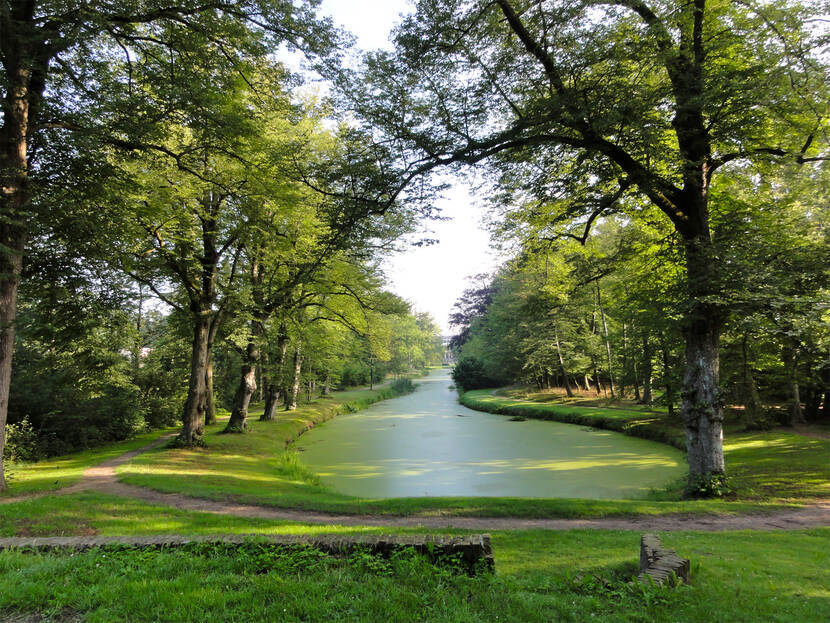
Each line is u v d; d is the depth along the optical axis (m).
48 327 14.23
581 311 35.84
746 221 12.49
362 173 10.77
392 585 3.96
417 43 9.84
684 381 12.22
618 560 5.83
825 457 13.71
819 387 19.55
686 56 9.66
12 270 9.84
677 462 16.50
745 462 14.22
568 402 34.59
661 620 3.70
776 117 10.44
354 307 25.61
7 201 9.47
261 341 21.56
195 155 12.90
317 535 5.06
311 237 19.11
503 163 11.20
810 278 11.01
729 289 10.62
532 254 16.45
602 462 17.19
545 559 5.98
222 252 18.78
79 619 3.39
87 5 9.31
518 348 42.62
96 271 13.25
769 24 8.85
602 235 23.94
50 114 10.39
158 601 3.55
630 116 9.27
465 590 3.97
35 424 18.19
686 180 11.10
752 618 3.85
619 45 9.48
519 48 10.04
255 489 11.92
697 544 6.88
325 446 22.23
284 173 12.41
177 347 29.52
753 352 17.84
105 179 11.21
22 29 8.96
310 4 10.61
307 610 3.45
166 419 25.55
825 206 14.17
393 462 18.48
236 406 21.89
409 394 59.28
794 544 6.98
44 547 4.79
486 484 14.73
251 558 4.49
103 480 12.06
